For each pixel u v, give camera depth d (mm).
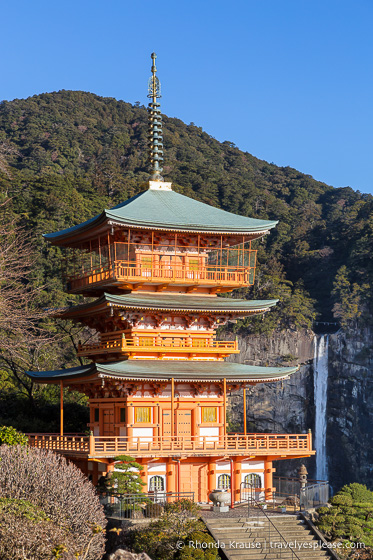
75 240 60812
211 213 59062
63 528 34219
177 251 57219
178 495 49219
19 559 31047
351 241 180750
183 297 56562
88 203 157125
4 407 74500
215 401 55625
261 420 141875
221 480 54156
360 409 144125
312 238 195375
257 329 149500
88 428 71750
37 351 87500
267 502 53562
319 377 147875
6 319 54844
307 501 50438
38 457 38531
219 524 45344
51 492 36344
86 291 60656
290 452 54844
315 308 168250
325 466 142625
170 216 56438
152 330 55344
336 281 166875
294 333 150250
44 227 129125
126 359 55250
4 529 31734
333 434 145000
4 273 58844
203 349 55969
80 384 59469
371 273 164000
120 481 47375
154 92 63312
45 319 106062
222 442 53344
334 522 45844
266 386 142500
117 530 44719
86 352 59250
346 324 150125
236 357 149500
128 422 53188
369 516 48531
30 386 80688
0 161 69375
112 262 54312
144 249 56250
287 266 189375
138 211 56125
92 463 53438
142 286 55906
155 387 53875
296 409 145000
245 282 57969
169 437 51969
